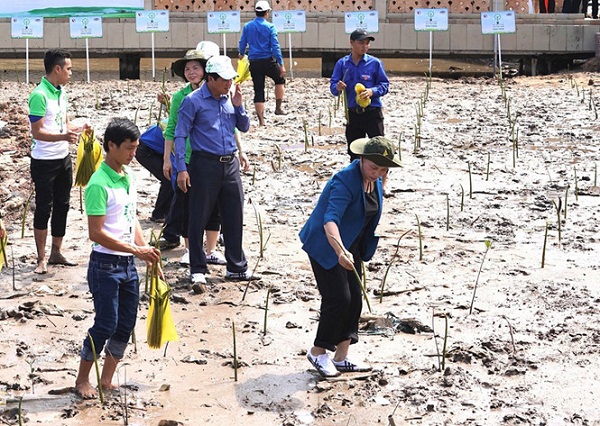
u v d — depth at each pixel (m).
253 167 18.25
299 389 9.07
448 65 34.25
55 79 12.29
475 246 13.41
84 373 8.91
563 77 30.05
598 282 11.85
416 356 9.76
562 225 14.35
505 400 8.72
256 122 23.06
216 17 31.69
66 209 12.67
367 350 9.95
